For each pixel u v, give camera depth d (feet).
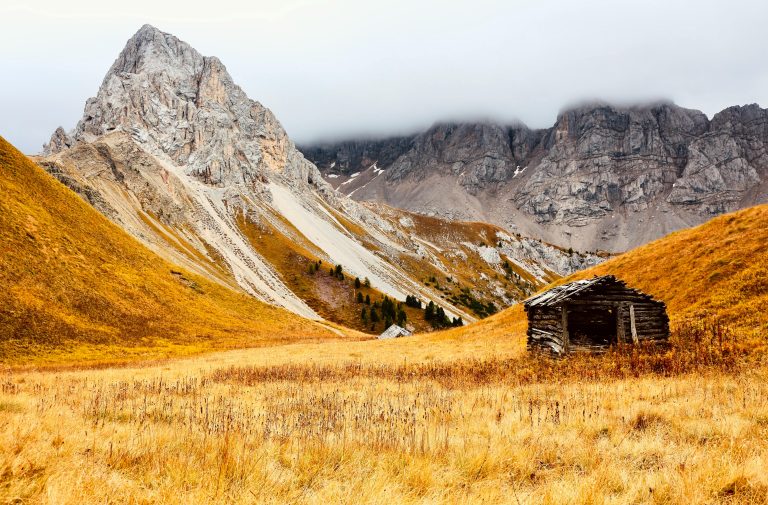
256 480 19.16
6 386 57.21
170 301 258.57
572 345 85.66
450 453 23.63
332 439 25.95
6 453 20.11
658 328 86.17
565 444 25.57
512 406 37.32
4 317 153.28
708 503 17.52
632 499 17.85
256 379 70.18
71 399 44.75
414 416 33.40
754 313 79.97
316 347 183.21
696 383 44.09
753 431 26.35
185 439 25.77
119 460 21.38
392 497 17.62
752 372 49.52
